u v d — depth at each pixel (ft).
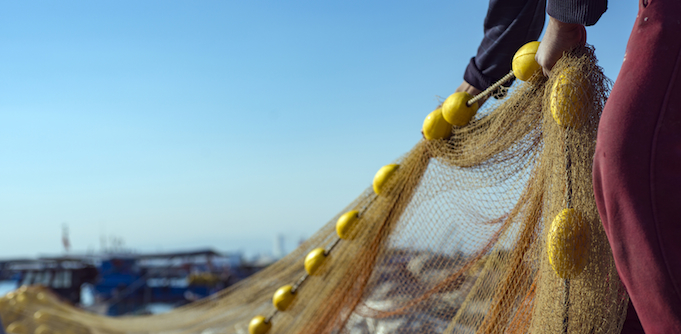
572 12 3.76
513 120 4.75
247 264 88.63
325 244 7.07
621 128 3.36
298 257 7.75
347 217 6.38
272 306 7.91
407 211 5.95
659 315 3.30
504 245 5.02
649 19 3.41
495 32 4.83
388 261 6.12
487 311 5.04
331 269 6.80
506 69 4.91
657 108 3.33
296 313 7.26
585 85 4.01
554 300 4.19
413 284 5.93
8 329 11.32
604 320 4.06
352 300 6.44
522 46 4.72
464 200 5.37
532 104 4.55
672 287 3.25
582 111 4.03
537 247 4.63
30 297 12.85
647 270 3.30
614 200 3.38
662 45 3.36
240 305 9.02
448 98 5.22
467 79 5.14
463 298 5.59
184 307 10.87
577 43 4.03
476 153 5.14
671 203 3.27
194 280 81.00
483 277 5.16
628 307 4.26
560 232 4.02
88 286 78.69
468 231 5.40
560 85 4.02
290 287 7.10
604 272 4.07
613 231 3.42
